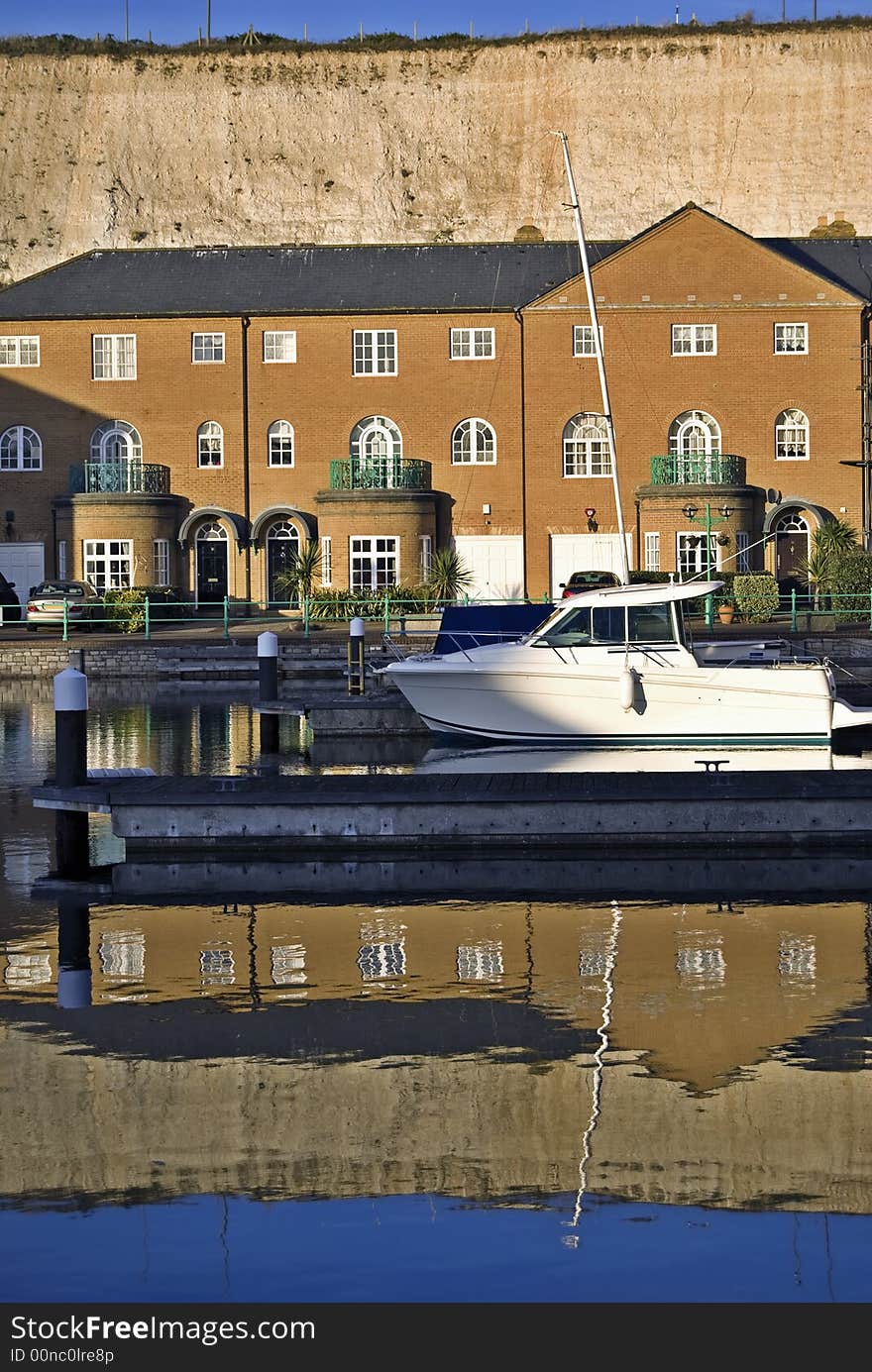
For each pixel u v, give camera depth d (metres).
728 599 55.09
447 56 108.94
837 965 12.46
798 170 104.62
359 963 12.73
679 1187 7.94
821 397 65.38
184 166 105.88
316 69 108.88
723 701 27.42
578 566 66.06
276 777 19.78
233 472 67.00
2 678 49.16
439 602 52.59
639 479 65.62
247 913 14.79
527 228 75.00
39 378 67.25
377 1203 7.84
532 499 65.94
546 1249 7.36
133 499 64.81
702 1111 8.94
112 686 45.81
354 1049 10.25
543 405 65.94
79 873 16.95
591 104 107.12
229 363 67.06
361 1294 7.05
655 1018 10.92
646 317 65.38
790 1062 9.84
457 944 13.41
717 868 16.83
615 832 18.03
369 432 66.88
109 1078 9.68
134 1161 8.35
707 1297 6.96
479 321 66.38
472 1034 10.58
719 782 18.67
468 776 19.73
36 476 67.25
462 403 66.44
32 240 102.56
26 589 67.25
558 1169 8.17
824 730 27.25
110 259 70.38
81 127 106.69
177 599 64.19
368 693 37.50
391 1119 8.89
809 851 17.75
